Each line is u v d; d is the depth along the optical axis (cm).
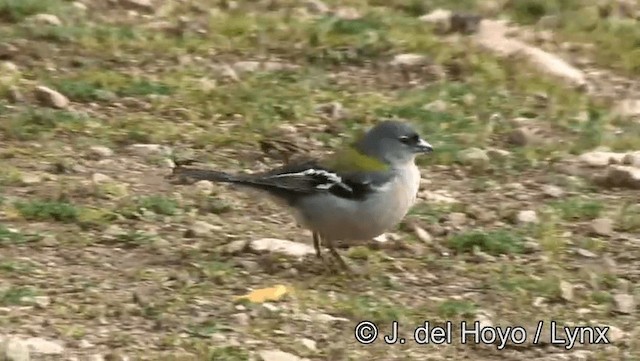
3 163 1611
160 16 2192
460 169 1703
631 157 1730
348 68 2022
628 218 1544
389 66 2027
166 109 1823
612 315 1310
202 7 2231
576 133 1836
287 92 1908
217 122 1803
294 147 1716
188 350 1176
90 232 1433
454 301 1313
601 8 2348
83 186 1546
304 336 1223
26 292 1264
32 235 1403
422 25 2198
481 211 1559
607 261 1427
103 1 2198
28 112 1758
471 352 1225
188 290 1302
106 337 1195
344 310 1277
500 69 2025
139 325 1224
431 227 1504
